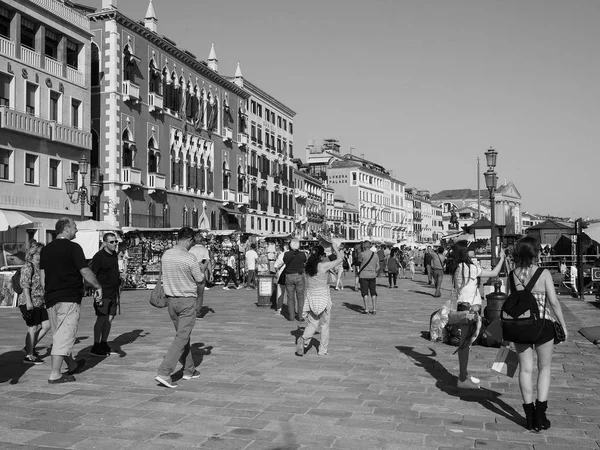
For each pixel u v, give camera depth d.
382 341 12.77
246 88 67.31
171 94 49.69
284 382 8.78
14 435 6.26
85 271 8.77
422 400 7.78
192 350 11.49
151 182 45.88
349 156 126.81
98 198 41.41
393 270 32.34
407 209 151.75
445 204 186.50
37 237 32.97
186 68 52.38
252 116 69.75
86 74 37.62
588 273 27.00
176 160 50.38
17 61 31.47
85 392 8.13
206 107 56.47
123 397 7.86
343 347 11.95
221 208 59.50
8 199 30.81
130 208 43.22
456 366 10.02
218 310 19.30
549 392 8.30
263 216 72.50
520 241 6.88
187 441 6.09
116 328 14.67
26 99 32.38
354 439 6.18
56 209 34.31
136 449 5.85
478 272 8.60
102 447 5.90
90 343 12.40
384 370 9.68
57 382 8.68
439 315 12.66
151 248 31.52
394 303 22.61
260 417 6.96
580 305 21.36
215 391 8.21
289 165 82.56
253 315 17.77
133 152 43.69
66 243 8.81
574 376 9.38
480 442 6.12
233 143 62.59
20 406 7.40
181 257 8.59
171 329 14.48
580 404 7.65
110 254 10.98
